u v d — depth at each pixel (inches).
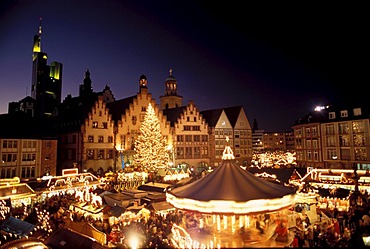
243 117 2859.3
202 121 2628.0
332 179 1210.6
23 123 1882.4
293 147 5442.9
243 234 495.5
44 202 1018.1
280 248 265.1
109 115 2086.6
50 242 580.1
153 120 2028.8
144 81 2352.4
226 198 465.1
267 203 465.1
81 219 812.0
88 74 3142.2
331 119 2300.7
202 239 515.8
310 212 781.3
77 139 1973.4
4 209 872.9
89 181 1371.8
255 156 3097.9
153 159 1966.0
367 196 901.8
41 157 1753.2
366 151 2068.2
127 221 833.5
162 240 613.9
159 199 999.6
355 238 588.4
